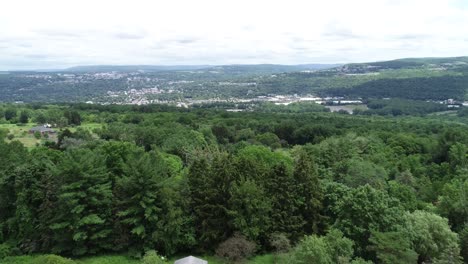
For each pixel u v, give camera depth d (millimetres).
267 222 45281
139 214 44250
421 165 83688
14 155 54750
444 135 91375
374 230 39719
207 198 45500
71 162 43969
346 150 76938
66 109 164875
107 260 42688
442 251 40312
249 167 49500
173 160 70375
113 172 49469
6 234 45594
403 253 36406
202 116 159250
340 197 49375
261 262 43125
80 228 43156
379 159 79938
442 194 56500
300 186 47156
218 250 43062
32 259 41594
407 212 44250
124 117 146125
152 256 39094
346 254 36906
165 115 147625
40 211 44219
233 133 121750
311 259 34781
